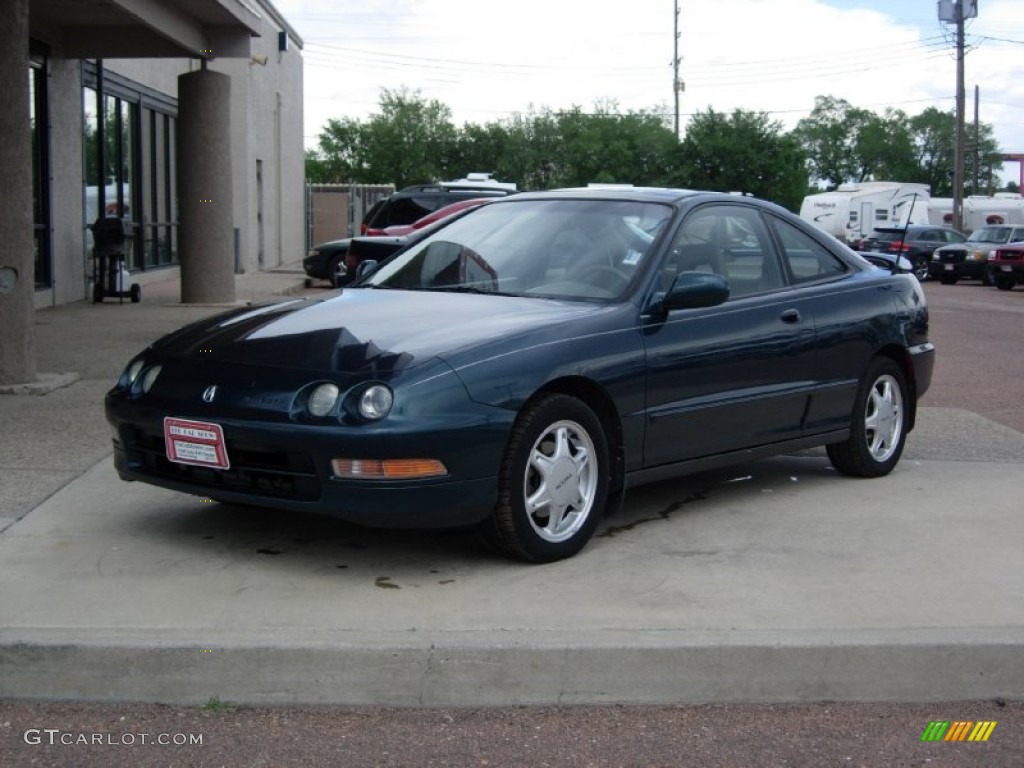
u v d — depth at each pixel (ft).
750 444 20.16
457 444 15.51
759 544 18.29
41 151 50.85
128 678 13.44
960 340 53.83
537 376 16.40
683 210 19.94
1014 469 23.97
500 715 13.35
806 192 195.83
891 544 18.42
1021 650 14.17
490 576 16.35
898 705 13.97
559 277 19.12
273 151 98.02
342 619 14.52
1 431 24.70
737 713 13.60
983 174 359.25
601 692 13.65
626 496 21.22
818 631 14.28
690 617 14.83
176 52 51.57
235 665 13.42
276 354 16.48
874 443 22.89
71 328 43.93
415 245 21.43
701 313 19.19
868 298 22.57
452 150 208.85
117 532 17.95
